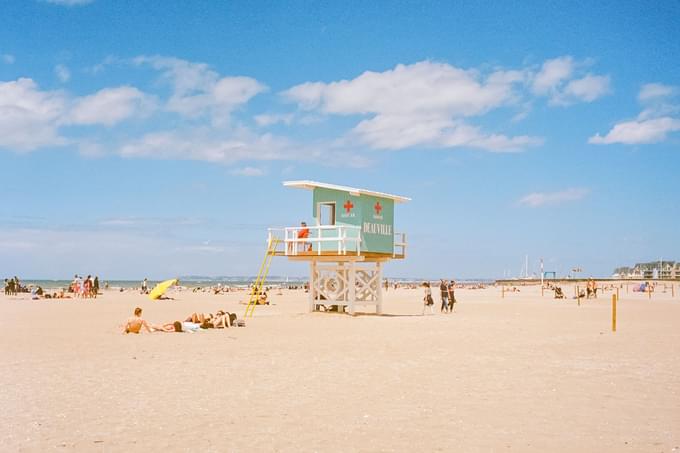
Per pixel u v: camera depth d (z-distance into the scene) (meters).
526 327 29.61
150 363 17.12
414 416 11.05
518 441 9.49
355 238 35.47
